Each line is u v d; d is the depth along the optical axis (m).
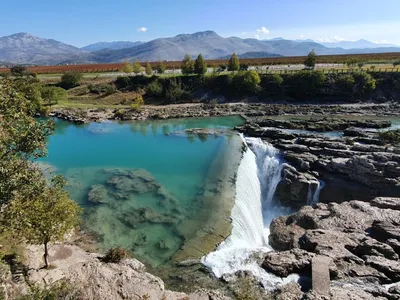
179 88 91.50
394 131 46.53
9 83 14.75
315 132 55.25
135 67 107.00
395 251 23.81
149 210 30.48
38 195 17.28
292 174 38.91
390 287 19.73
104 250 24.38
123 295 17.88
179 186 35.88
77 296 17.23
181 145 51.19
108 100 90.50
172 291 19.05
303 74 86.94
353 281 20.53
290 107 79.19
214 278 21.81
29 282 17.44
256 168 45.34
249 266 23.17
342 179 37.12
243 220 31.41
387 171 34.47
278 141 48.44
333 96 85.81
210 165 41.69
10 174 13.59
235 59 101.12
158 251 24.83
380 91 84.81
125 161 44.12
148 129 62.91
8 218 14.61
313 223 29.00
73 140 55.22
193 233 27.22
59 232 19.11
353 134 50.62
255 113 74.19
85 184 35.81
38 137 14.62
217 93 92.00
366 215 28.84
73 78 97.62
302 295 19.31
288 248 27.36
